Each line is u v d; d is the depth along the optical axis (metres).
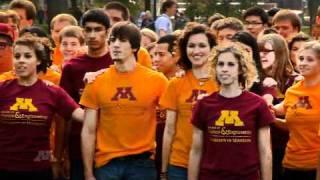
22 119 9.15
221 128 8.70
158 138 10.38
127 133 9.40
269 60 10.52
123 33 9.34
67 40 11.39
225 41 10.35
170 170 9.41
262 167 8.77
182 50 9.44
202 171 8.82
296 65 11.27
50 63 10.66
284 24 13.28
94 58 10.23
